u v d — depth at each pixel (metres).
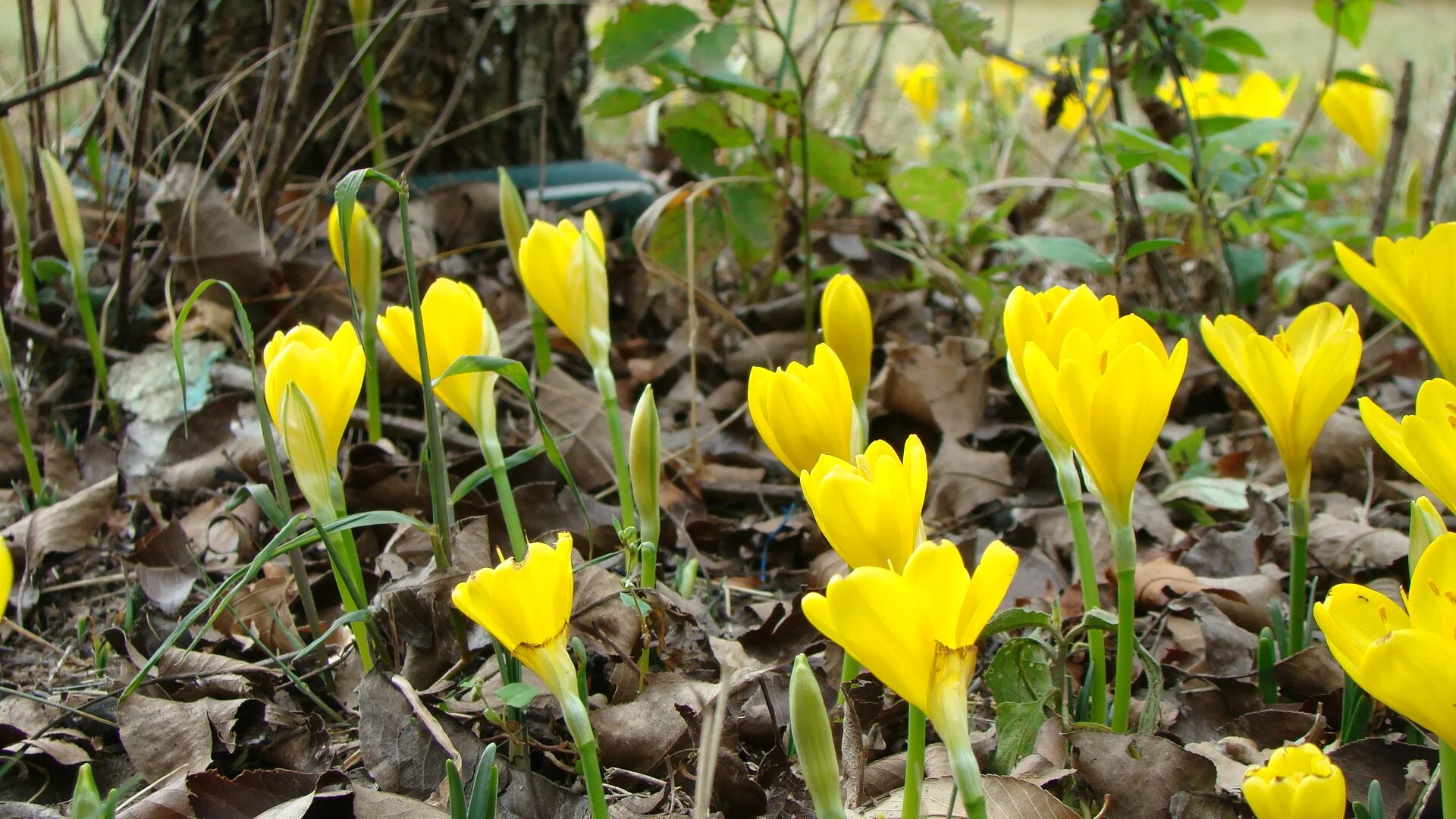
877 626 0.54
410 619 0.71
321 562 0.79
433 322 0.68
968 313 1.01
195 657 0.71
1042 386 0.61
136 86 0.94
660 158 1.33
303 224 0.97
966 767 0.55
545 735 0.68
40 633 0.78
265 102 0.93
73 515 0.81
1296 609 0.70
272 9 1.01
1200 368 0.96
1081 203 1.30
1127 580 0.63
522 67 1.13
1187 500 0.85
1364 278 0.67
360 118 1.07
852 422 0.62
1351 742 0.66
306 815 0.65
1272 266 1.03
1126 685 0.65
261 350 0.93
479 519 0.72
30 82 0.93
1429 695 0.55
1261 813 0.56
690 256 0.85
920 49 1.81
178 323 0.67
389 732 0.67
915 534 0.58
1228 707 0.71
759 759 0.69
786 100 0.92
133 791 0.68
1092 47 0.91
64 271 0.93
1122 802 0.65
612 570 0.75
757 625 0.78
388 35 1.05
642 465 0.69
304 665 0.73
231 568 0.79
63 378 0.91
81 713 0.70
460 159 1.12
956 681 0.55
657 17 0.91
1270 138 0.89
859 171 0.96
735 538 0.84
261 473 0.85
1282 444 0.67
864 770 0.65
